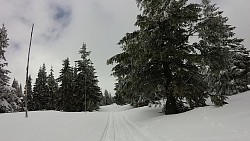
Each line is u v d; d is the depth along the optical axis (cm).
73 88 4503
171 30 1431
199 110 1247
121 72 1539
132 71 1492
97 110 4994
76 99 4391
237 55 2288
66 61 4909
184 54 1322
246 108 992
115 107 6456
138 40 1396
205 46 1418
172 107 1501
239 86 2361
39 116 1744
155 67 1545
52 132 1030
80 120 1733
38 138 859
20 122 1266
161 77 1507
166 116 1413
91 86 4525
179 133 901
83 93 4419
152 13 1415
